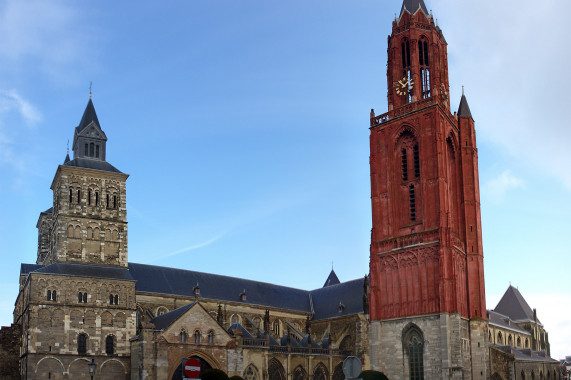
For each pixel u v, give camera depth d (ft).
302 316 480.64
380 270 384.27
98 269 358.02
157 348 310.24
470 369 358.84
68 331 331.98
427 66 411.13
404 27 416.26
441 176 372.17
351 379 104.63
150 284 407.64
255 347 374.02
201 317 330.54
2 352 344.08
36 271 334.03
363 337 428.97
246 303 447.83
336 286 493.36
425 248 365.40
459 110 419.74
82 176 375.04
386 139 403.13
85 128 391.04
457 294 353.10
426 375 345.92
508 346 472.03
